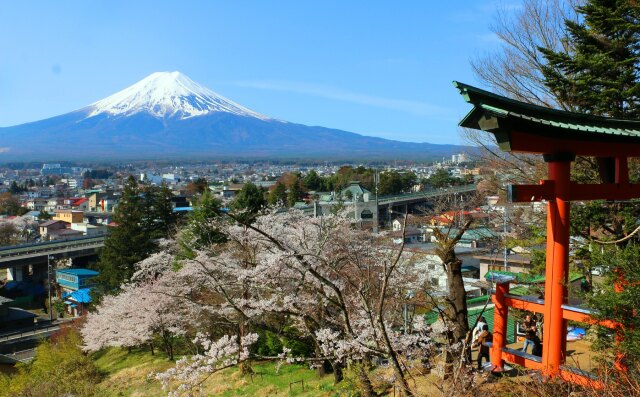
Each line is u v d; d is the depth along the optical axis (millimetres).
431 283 17188
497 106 5996
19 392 22750
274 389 16688
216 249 21828
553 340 6770
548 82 13969
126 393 20875
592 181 13820
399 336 10109
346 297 13125
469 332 7328
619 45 13750
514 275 17969
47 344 28453
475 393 6855
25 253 51062
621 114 13461
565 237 6637
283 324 17062
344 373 14117
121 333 23531
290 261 12992
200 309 19031
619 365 6184
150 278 26719
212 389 18234
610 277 6770
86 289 49344
